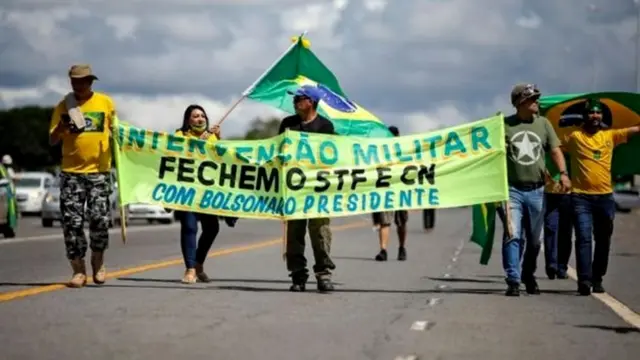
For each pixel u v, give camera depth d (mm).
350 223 47812
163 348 9031
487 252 14602
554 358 8859
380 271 17844
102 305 11836
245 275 16469
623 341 9820
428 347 9328
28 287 13734
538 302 12945
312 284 14992
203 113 14641
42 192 53094
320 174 13781
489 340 9773
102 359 8453
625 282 16047
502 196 13641
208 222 14961
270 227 39688
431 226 35906
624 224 50781
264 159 13820
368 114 16172
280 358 8656
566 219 16156
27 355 8578
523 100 13516
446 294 13844
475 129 13742
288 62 15953
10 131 135500
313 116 13914
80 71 13398
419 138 13828
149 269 17156
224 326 10391
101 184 13734
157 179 13898
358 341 9617
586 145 13930
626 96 15047
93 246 13969
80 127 13422
